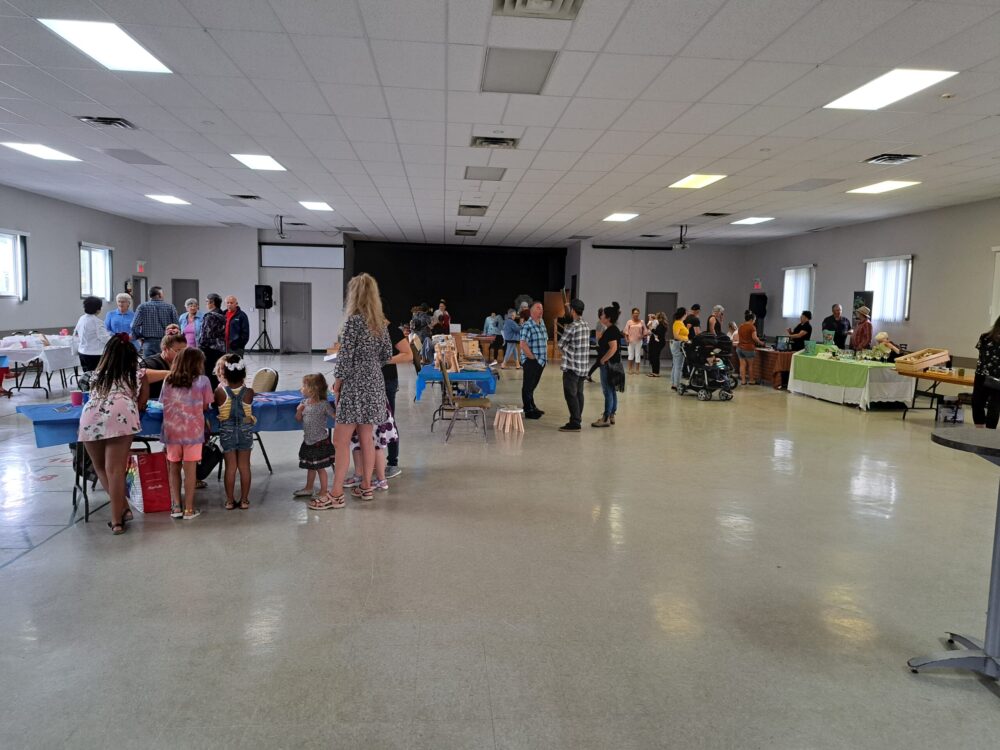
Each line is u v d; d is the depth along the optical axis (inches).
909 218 455.5
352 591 118.8
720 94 210.5
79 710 83.0
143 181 397.1
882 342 379.2
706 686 90.7
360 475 182.2
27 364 361.1
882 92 206.1
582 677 92.3
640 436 273.1
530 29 164.6
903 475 212.4
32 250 454.6
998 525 90.5
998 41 165.3
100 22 165.8
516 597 117.5
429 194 417.1
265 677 90.8
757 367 485.7
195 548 138.7
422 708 84.4
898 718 84.3
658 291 721.0
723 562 136.0
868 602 118.3
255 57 187.2
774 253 650.8
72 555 134.0
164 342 186.9
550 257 828.0
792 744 78.6
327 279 684.7
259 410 171.5
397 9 155.1
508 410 281.0
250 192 429.1
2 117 258.4
